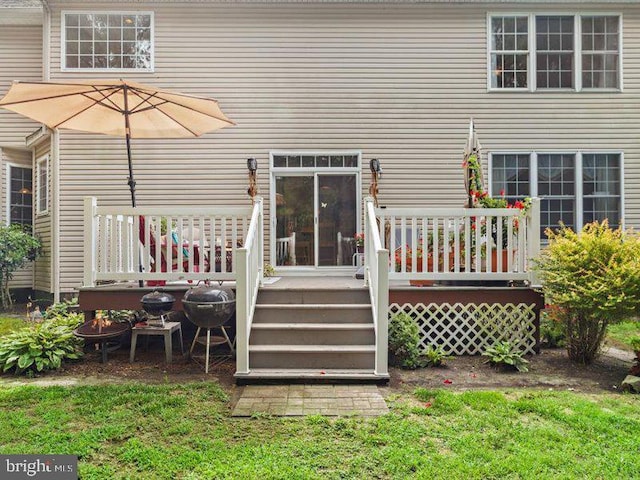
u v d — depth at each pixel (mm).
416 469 2781
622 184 8828
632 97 8898
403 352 5055
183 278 5512
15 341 4914
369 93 8758
